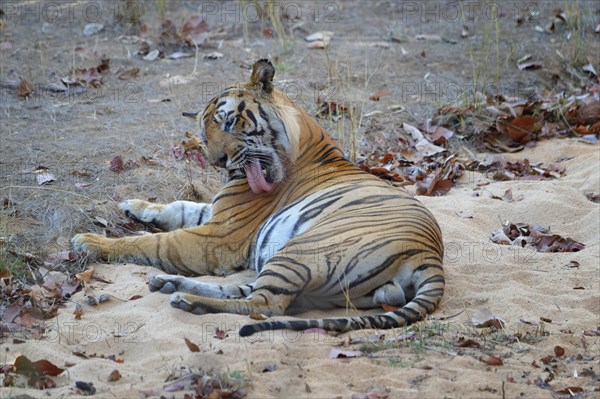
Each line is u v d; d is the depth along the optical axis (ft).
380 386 24.64
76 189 40.06
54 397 23.75
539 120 53.01
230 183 35.24
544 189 44.19
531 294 32.14
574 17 65.62
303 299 29.99
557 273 34.53
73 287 31.78
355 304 30.25
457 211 41.63
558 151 50.16
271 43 62.49
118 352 27.12
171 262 34.06
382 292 29.91
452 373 25.49
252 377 24.76
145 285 31.94
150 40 61.87
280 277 29.43
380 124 51.60
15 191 39.04
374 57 61.16
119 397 23.79
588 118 53.42
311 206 32.86
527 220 41.34
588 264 35.47
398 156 48.37
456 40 65.10
